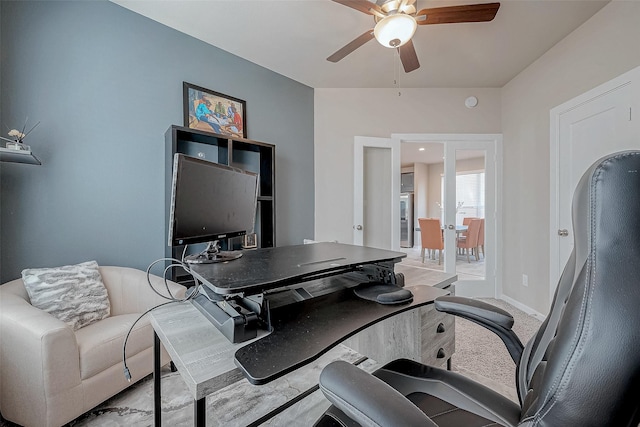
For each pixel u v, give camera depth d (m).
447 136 3.56
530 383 0.74
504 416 0.77
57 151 1.92
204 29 2.43
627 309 0.41
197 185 1.13
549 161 2.72
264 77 3.07
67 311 1.62
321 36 2.51
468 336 2.39
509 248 3.37
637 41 1.90
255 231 2.96
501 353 2.11
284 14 2.23
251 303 0.92
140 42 2.26
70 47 1.98
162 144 2.37
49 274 1.67
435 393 0.88
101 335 1.51
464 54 2.76
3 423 1.38
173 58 2.43
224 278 0.92
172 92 2.43
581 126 2.35
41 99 1.87
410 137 3.58
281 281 0.92
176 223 1.04
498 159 3.50
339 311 1.02
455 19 1.86
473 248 3.58
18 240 1.78
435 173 7.44
